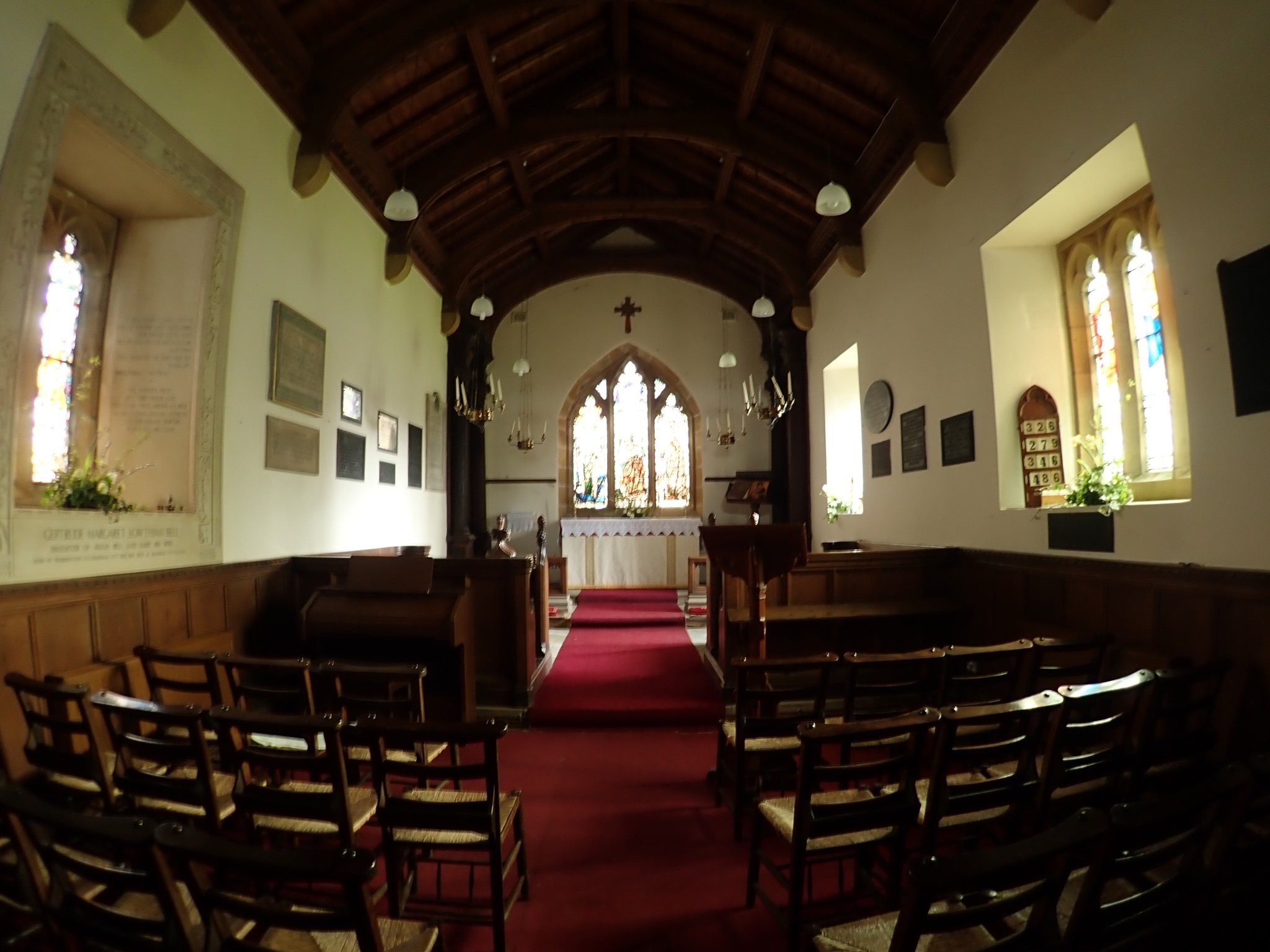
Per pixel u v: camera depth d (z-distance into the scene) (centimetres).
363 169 717
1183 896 168
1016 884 145
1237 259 335
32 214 340
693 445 1315
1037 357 563
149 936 197
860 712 530
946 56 585
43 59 341
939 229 643
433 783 407
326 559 575
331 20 580
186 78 458
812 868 311
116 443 474
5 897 196
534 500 1268
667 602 1036
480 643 547
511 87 775
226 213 498
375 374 794
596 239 1249
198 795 233
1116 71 412
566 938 260
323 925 139
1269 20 318
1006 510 545
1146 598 401
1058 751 240
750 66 717
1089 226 528
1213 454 353
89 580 371
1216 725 328
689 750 477
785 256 1055
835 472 1011
